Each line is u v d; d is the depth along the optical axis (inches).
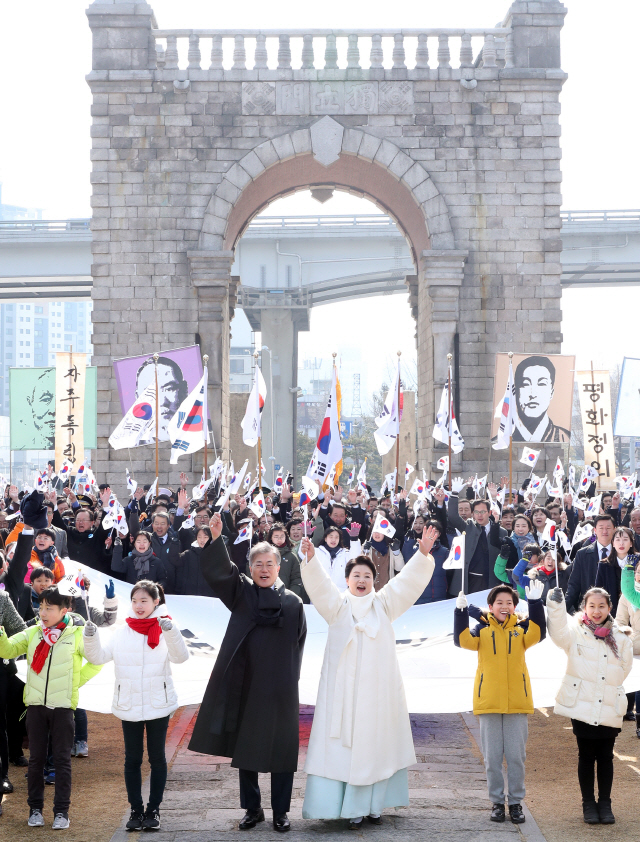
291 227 2175.2
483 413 1152.8
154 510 683.4
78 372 1040.8
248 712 319.3
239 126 1163.3
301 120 1165.7
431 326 1163.9
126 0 1172.5
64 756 329.7
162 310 1158.3
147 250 1161.4
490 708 329.7
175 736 438.0
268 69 1165.7
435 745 423.2
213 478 831.7
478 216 1162.6
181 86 1155.3
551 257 1163.3
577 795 357.1
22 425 1037.2
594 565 459.8
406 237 1339.8
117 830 320.2
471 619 453.1
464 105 1166.3
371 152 1160.8
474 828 320.2
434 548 606.9
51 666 332.8
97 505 741.9
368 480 3878.0
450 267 1145.4
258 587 331.0
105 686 388.5
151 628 331.0
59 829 322.3
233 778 378.3
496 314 1160.2
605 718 329.7
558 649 406.3
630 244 2070.6
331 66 1168.8
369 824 324.8
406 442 1635.1
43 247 2094.0
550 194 1164.5
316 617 480.1
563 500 734.5
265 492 808.3
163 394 992.9
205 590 555.5
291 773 323.3
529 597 340.5
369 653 329.1
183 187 1161.4
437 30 1168.2
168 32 1168.2
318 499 725.3
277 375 2354.8
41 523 482.0
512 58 1172.5
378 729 324.5
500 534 592.7
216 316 1155.9
